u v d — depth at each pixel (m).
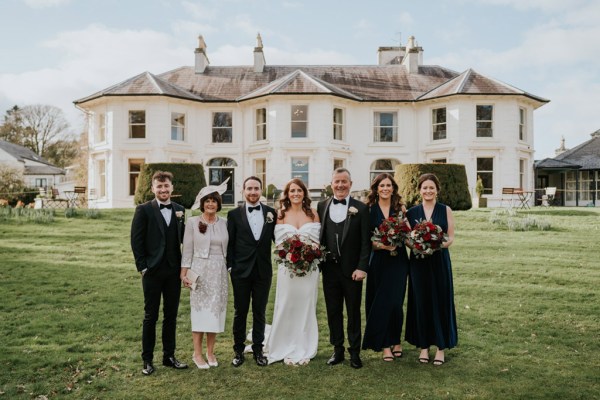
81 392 4.27
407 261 5.13
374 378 4.57
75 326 6.02
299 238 4.92
